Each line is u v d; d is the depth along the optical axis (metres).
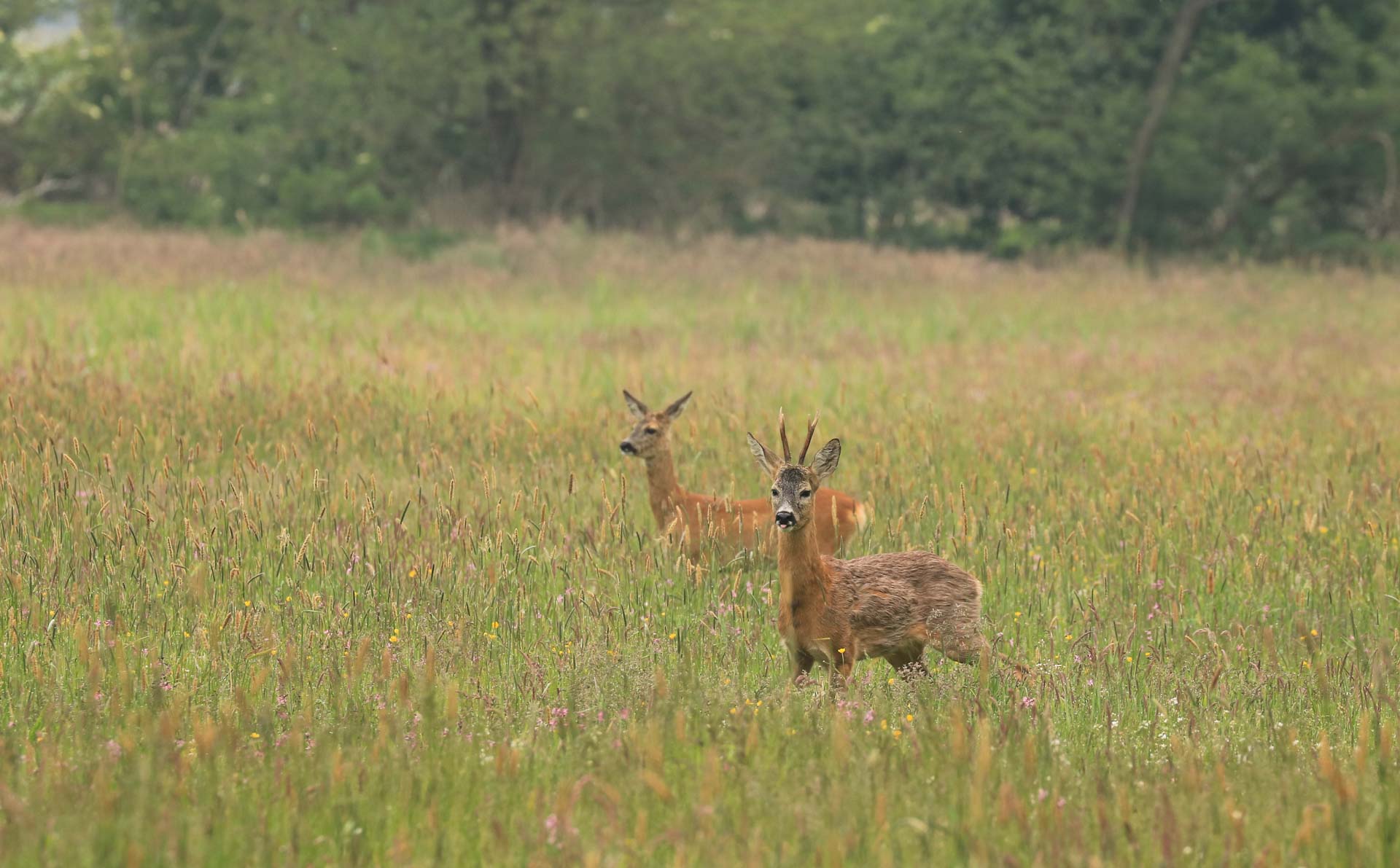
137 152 103.31
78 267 66.38
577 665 18.30
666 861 12.58
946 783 14.05
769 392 41.66
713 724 15.52
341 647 19.23
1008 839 12.73
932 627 19.44
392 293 66.62
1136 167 108.50
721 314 63.97
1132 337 62.03
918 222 120.00
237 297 55.72
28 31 109.31
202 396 35.28
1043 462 32.00
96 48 105.62
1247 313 73.38
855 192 118.00
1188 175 107.50
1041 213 117.50
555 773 14.62
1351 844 12.72
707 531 24.41
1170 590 23.50
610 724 15.75
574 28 101.81
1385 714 17.62
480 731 15.92
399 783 13.86
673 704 15.94
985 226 119.00
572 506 26.70
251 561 23.08
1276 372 50.50
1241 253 109.44
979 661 19.00
